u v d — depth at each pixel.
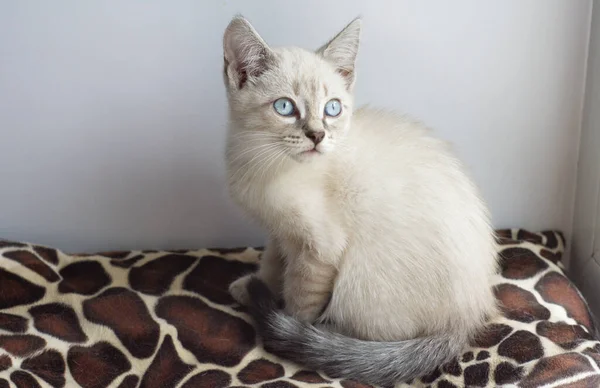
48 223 0.77
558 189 0.79
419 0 0.72
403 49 0.73
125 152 0.75
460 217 0.64
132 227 0.79
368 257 0.63
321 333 0.62
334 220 0.63
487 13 0.72
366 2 0.72
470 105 0.76
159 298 0.69
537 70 0.74
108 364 0.62
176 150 0.76
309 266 0.64
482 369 0.61
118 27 0.71
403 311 0.63
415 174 0.63
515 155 0.78
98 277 0.71
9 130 0.73
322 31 0.73
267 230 0.67
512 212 0.80
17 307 0.67
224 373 0.61
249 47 0.60
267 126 0.60
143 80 0.73
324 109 0.60
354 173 0.63
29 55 0.71
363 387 0.60
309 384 0.60
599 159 0.72
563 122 0.76
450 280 0.63
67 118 0.74
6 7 0.69
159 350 0.64
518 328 0.64
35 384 0.60
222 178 0.77
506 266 0.73
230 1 0.71
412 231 0.62
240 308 0.69
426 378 0.62
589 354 0.61
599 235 0.73
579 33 0.73
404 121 0.67
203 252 0.76
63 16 0.70
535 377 0.59
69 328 0.65
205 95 0.74
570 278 0.76
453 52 0.74
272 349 0.64
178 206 0.78
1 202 0.76
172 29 0.71
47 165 0.75
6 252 0.71
